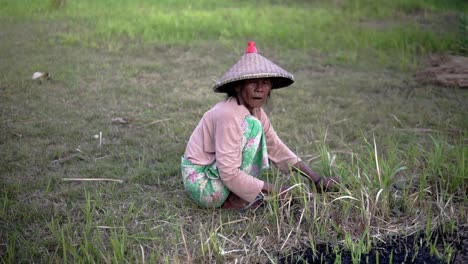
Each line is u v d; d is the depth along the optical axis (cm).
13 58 732
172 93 622
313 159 451
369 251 345
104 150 473
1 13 992
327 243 350
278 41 869
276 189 365
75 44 820
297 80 682
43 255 326
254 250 339
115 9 1066
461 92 640
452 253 341
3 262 315
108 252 325
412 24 1009
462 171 404
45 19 974
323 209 363
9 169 430
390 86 661
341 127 532
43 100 582
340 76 702
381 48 838
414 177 423
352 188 390
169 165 442
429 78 679
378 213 376
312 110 573
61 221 363
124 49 806
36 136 496
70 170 433
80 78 662
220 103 361
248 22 973
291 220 358
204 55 789
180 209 380
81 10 1052
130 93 618
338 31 937
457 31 946
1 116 534
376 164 390
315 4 1198
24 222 358
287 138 500
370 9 1137
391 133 515
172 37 866
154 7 1087
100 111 559
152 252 329
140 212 374
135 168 438
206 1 1178
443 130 522
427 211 382
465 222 374
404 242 355
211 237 336
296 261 333
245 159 359
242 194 357
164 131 512
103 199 392
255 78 339
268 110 571
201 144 366
